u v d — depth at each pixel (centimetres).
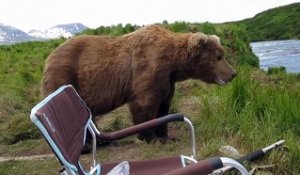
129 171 138
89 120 146
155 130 255
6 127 311
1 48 915
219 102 283
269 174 187
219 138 237
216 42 252
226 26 654
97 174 140
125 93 250
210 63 251
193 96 352
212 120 255
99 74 247
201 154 218
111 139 148
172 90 261
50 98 121
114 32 643
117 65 247
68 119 127
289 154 196
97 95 248
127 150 248
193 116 293
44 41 926
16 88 426
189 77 258
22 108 366
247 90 283
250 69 484
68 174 110
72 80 248
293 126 236
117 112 330
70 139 123
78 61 250
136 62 246
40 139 286
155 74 243
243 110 258
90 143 248
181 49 248
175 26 594
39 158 247
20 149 268
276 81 442
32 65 614
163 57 245
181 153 231
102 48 252
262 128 234
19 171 224
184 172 98
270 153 197
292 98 263
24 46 893
